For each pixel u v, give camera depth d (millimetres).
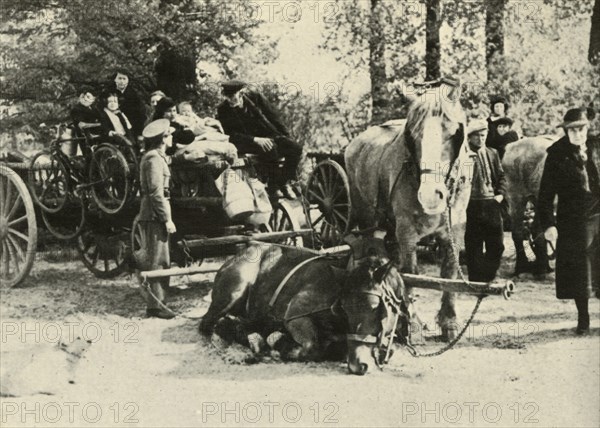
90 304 8141
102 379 5516
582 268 6883
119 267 9508
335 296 5859
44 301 8328
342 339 5898
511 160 9945
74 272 10117
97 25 11102
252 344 6102
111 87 9422
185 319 7535
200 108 11141
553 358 5977
